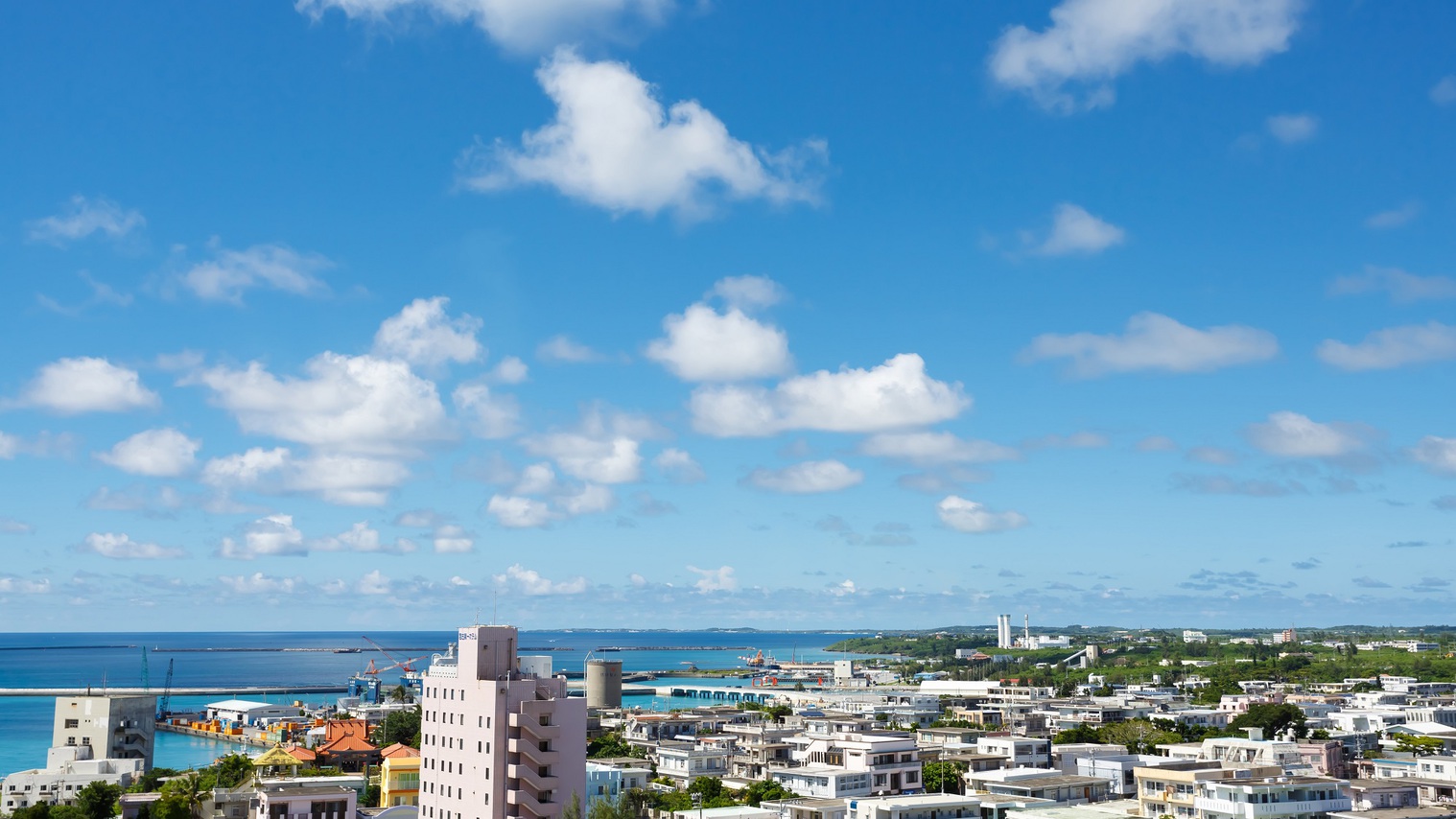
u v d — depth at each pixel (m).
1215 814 183.00
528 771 186.25
